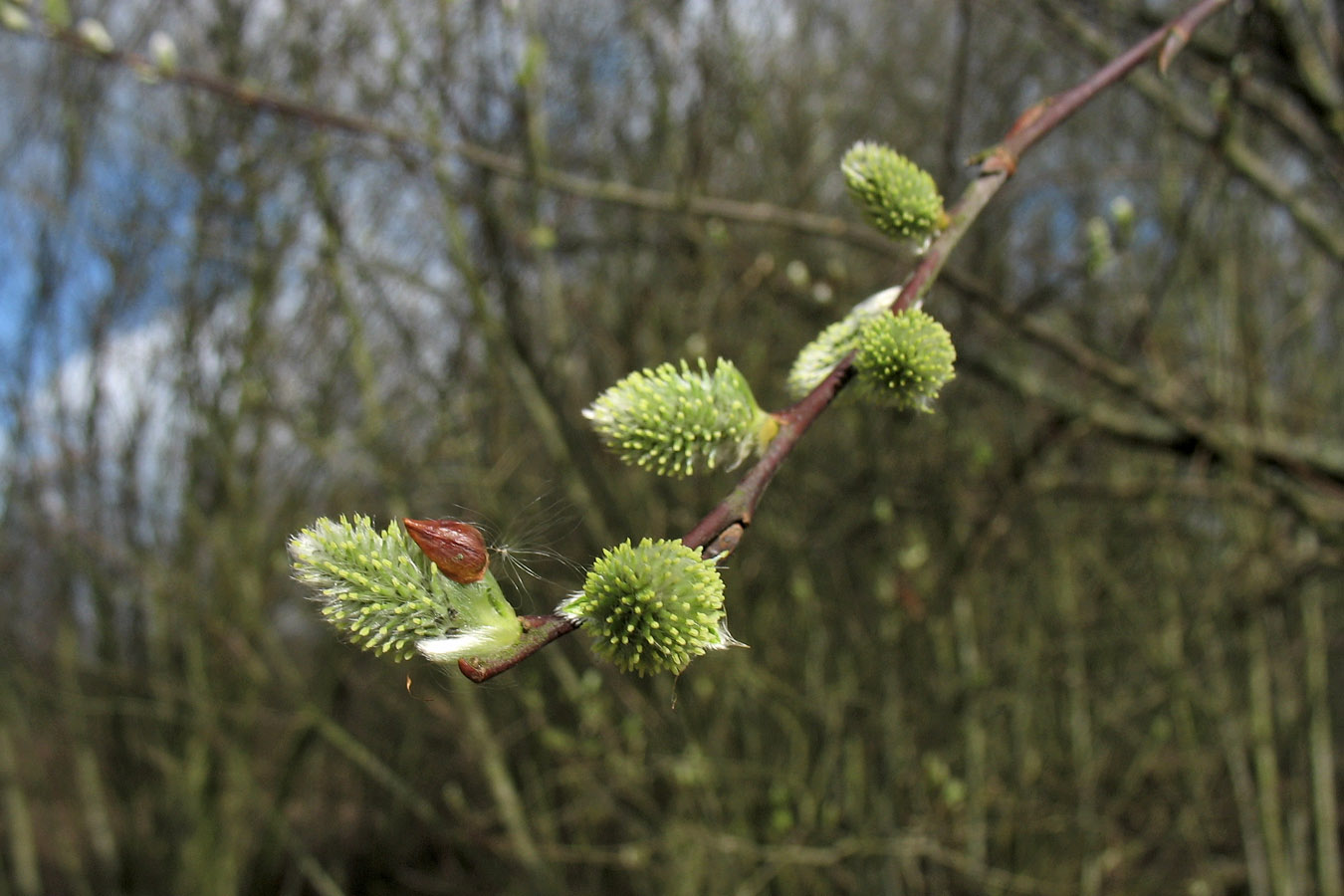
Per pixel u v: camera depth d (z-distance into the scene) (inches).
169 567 270.2
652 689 221.9
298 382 267.1
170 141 245.8
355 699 291.7
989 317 199.2
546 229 195.3
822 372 52.3
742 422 45.9
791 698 203.0
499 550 40.4
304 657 302.4
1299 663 247.4
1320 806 225.5
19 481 268.8
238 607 264.2
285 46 218.5
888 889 199.5
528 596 40.6
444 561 37.3
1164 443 183.3
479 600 37.6
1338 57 145.6
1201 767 232.5
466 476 219.3
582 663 239.3
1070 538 239.6
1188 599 233.3
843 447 235.9
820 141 269.6
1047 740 248.8
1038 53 254.7
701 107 183.6
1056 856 236.1
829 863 195.5
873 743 211.6
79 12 247.0
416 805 222.8
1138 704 224.2
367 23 207.9
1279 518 218.1
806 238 246.5
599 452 220.2
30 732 297.4
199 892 270.5
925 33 287.3
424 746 303.4
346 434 252.5
